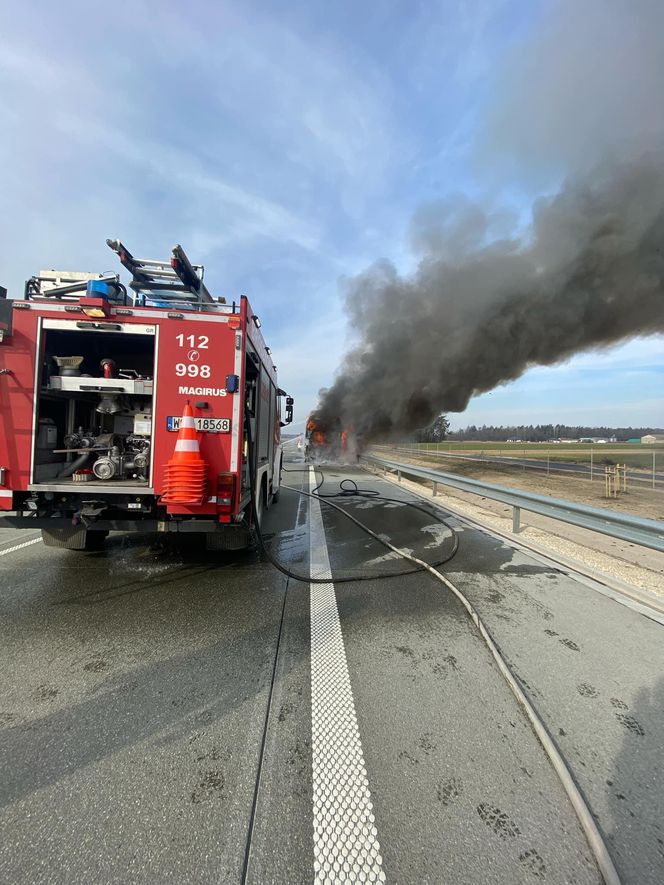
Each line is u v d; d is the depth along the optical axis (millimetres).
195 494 3885
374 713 2393
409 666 2885
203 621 3545
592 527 4848
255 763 2016
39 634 3283
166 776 1928
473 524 7590
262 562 5188
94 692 2555
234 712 2387
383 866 1545
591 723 2320
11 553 5434
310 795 1839
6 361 3881
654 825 1720
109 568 4875
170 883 1469
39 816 1709
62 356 4359
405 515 8328
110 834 1640
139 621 3531
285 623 3529
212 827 1683
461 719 2350
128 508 4160
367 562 5246
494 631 3398
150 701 2475
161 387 4031
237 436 4078
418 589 4355
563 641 3242
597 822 1726
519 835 1674
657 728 2291
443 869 1535
